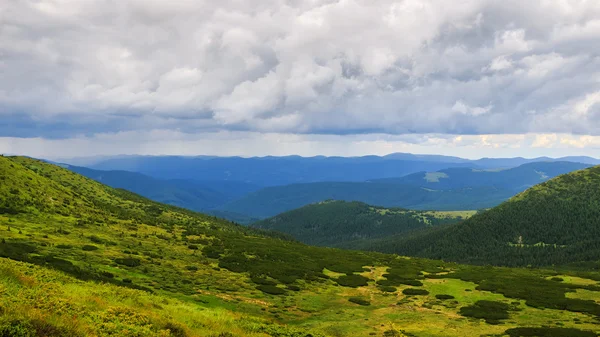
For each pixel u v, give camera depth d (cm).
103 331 2372
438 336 5266
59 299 2714
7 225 8138
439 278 10175
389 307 7056
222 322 3812
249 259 10200
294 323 5750
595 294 8131
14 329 1866
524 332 5403
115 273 6284
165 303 4272
